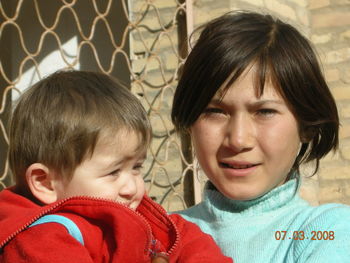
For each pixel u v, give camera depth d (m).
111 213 1.71
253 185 2.03
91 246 1.69
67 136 1.77
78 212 1.73
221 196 2.22
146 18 4.30
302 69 2.03
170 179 4.14
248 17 2.11
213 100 2.02
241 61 1.96
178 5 4.17
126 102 1.87
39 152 1.80
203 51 2.04
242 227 2.13
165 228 1.93
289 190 2.16
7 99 4.65
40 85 1.91
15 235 1.66
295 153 2.09
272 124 1.99
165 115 4.18
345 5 4.86
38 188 1.81
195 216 2.32
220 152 2.05
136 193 1.87
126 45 4.88
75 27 4.98
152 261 1.77
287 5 4.66
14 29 4.85
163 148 4.18
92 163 1.79
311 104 2.07
